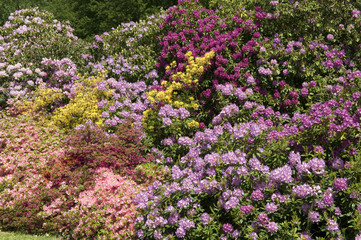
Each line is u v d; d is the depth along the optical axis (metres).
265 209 4.23
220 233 4.36
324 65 7.17
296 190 4.20
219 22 8.43
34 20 11.69
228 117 6.24
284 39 7.68
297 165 4.42
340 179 4.18
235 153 4.92
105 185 5.64
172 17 9.25
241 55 7.63
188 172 5.06
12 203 5.56
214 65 7.75
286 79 7.30
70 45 10.71
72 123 7.68
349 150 4.66
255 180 4.55
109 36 10.73
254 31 7.88
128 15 17.25
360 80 5.62
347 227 4.09
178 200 4.77
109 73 9.59
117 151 6.33
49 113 8.38
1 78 9.37
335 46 7.47
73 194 5.57
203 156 5.48
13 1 20.67
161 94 6.88
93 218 5.12
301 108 6.90
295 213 4.12
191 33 8.58
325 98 6.16
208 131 5.50
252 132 5.05
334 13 7.67
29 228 5.38
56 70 9.59
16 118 7.83
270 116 6.68
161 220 4.56
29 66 9.54
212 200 4.73
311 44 7.28
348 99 5.34
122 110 7.43
